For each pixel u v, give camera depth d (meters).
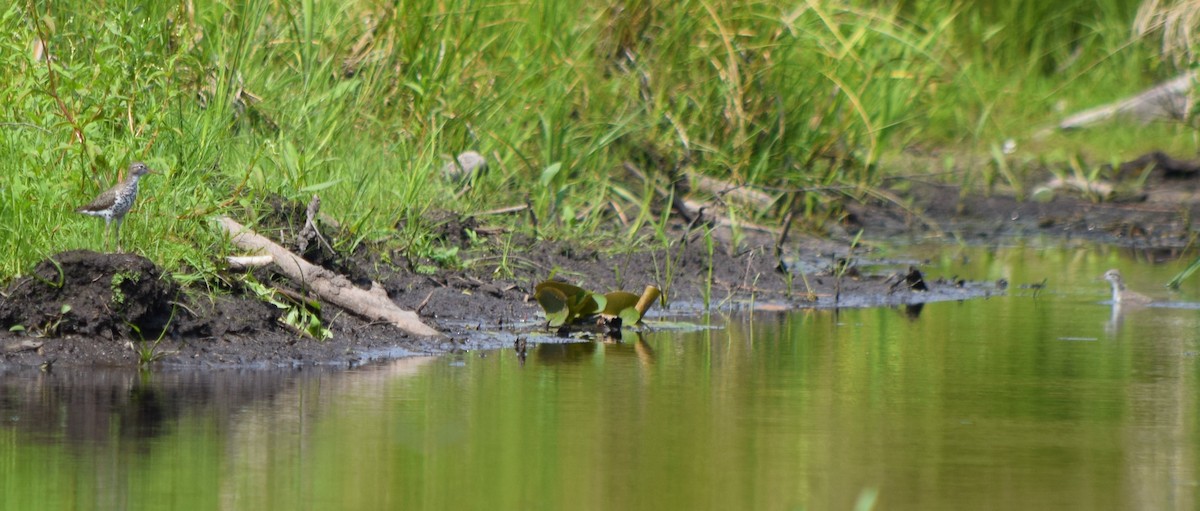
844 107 28.03
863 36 28.02
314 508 9.38
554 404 12.66
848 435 11.64
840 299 20.47
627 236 22.66
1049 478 10.38
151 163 16.70
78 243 15.09
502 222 21.70
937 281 22.39
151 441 11.02
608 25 26.50
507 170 23.34
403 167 21.75
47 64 17.52
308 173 18.95
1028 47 41.09
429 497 9.68
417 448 11.00
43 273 14.38
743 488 10.01
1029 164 34.66
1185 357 15.59
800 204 27.44
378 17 23.83
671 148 26.22
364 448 10.97
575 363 14.79
